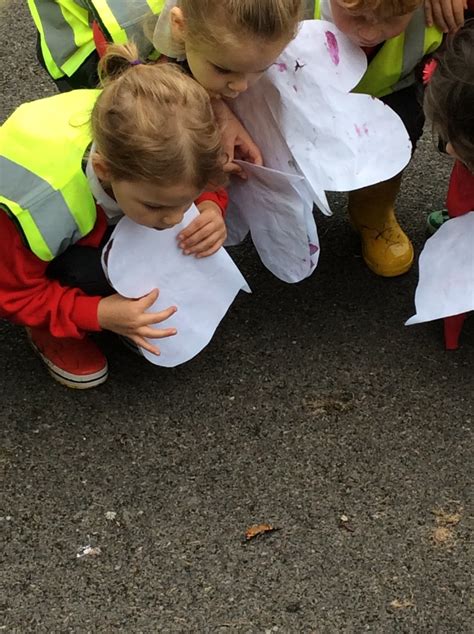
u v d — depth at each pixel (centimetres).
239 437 152
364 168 152
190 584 131
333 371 163
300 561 134
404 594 130
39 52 166
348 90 151
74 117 144
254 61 134
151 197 130
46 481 145
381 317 174
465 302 156
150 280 147
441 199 201
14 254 142
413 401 158
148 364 165
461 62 135
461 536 137
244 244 190
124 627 126
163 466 148
